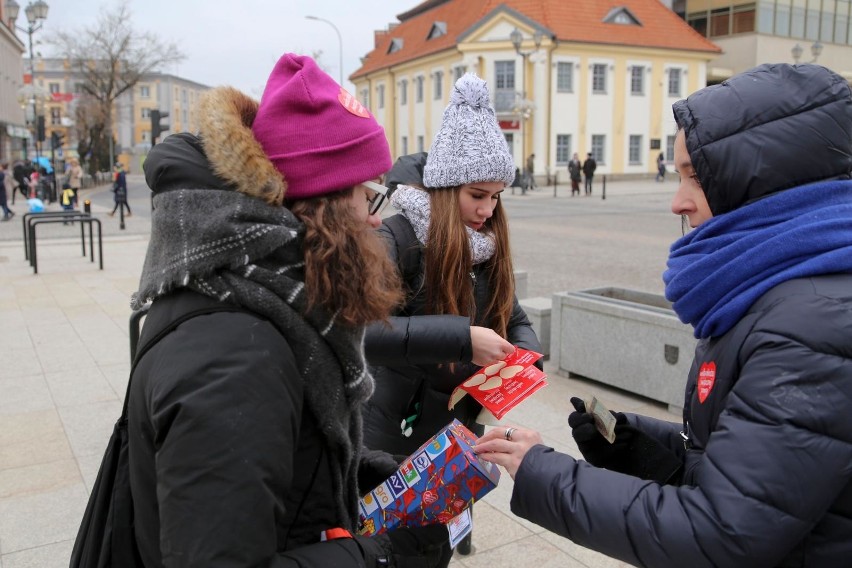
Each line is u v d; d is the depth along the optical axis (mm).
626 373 4926
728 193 1387
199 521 1040
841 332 1181
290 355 1191
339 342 1263
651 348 4730
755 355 1253
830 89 1354
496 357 2188
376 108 53062
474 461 1581
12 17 27734
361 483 1793
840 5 44656
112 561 1260
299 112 1283
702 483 1244
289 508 1260
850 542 1225
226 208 1190
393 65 48406
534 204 25234
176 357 1125
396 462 1796
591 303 5125
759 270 1320
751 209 1350
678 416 4551
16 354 6098
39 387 5219
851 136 1365
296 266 1246
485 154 2285
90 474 3791
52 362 5859
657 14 41125
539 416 4594
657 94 40281
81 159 53156
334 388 1270
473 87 2354
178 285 1182
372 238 1321
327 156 1267
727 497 1189
